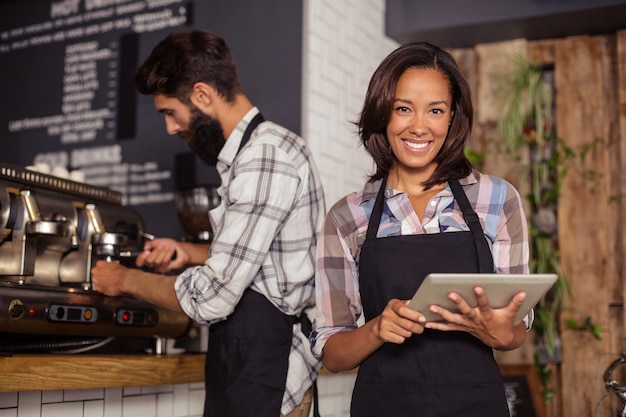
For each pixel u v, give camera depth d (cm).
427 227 166
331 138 366
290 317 206
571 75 415
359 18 396
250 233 194
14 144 417
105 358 206
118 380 210
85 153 398
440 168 170
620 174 401
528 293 142
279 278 201
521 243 163
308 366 209
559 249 407
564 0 385
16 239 222
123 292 218
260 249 195
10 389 180
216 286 194
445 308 146
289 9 356
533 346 401
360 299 175
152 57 218
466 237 161
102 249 239
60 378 193
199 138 218
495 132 424
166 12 387
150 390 240
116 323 229
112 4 402
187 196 279
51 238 237
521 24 401
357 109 392
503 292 141
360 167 391
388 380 161
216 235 204
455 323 148
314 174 210
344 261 174
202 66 213
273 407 199
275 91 355
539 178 415
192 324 264
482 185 167
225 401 200
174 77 213
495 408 157
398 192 170
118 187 388
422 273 161
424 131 163
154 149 381
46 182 240
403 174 175
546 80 430
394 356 161
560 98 416
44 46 417
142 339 263
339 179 371
